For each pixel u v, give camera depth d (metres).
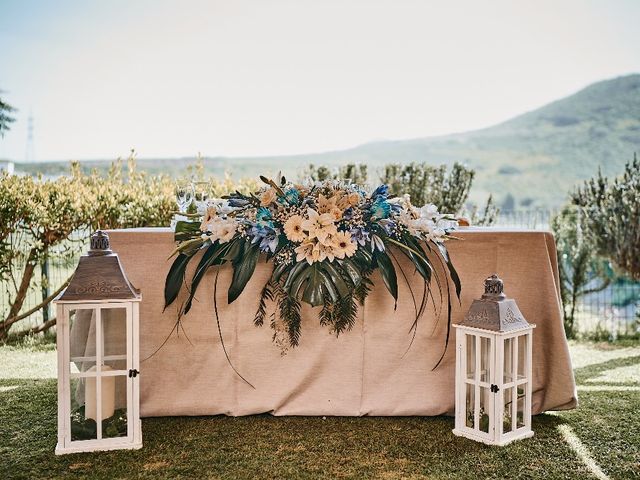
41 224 4.75
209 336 2.82
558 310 2.86
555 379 2.87
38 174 4.90
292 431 2.72
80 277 2.46
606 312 5.64
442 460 2.42
